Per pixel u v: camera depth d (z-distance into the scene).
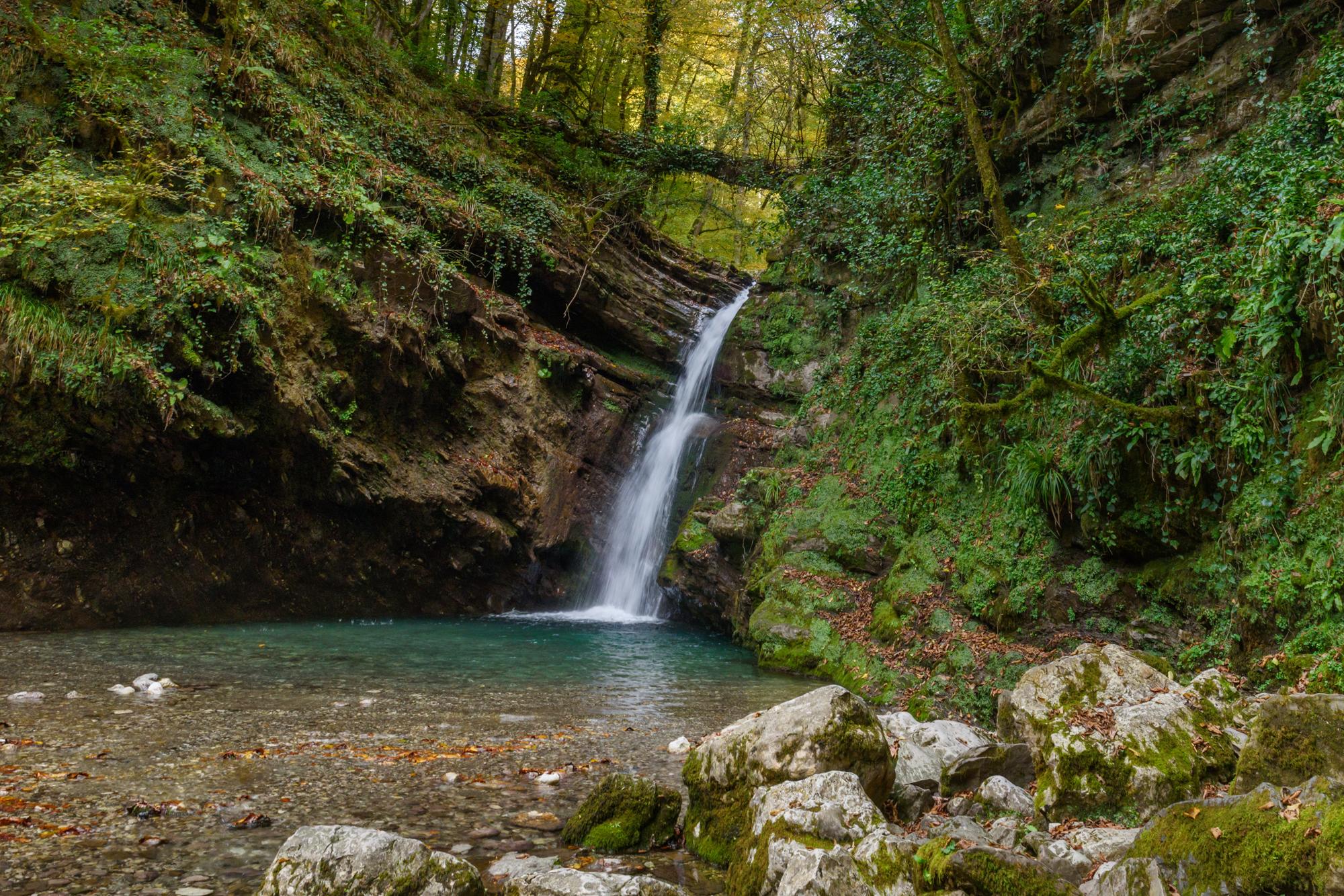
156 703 6.54
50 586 9.84
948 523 10.07
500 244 15.19
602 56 23.34
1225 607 6.98
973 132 9.55
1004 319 9.87
